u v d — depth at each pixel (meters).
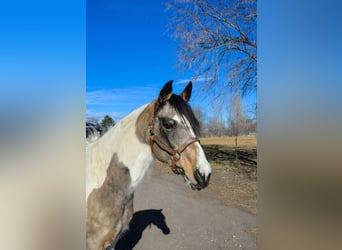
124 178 1.87
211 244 3.09
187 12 7.85
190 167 1.84
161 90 1.88
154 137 1.89
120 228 1.92
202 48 8.24
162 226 3.69
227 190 5.62
